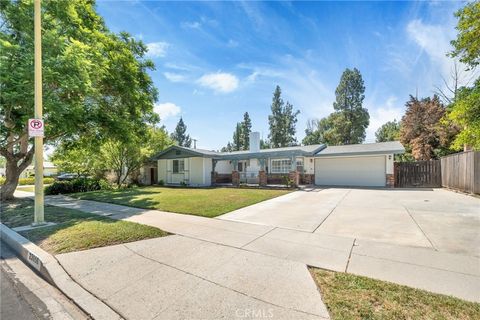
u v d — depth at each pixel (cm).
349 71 3572
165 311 255
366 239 471
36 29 594
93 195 1247
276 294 277
